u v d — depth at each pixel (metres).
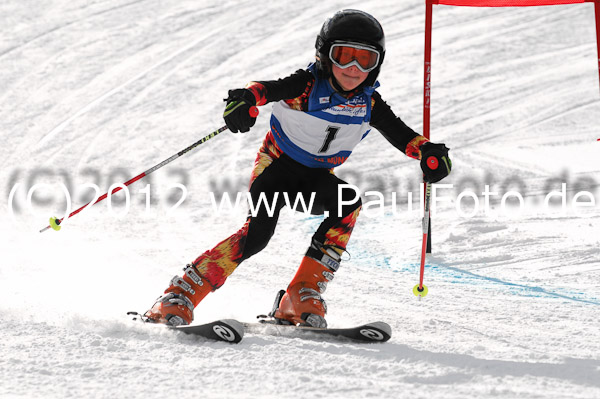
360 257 13.50
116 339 7.31
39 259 13.22
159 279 11.86
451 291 11.05
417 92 30.14
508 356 7.02
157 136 25.75
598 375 6.24
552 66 33.09
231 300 10.48
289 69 32.88
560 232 14.31
